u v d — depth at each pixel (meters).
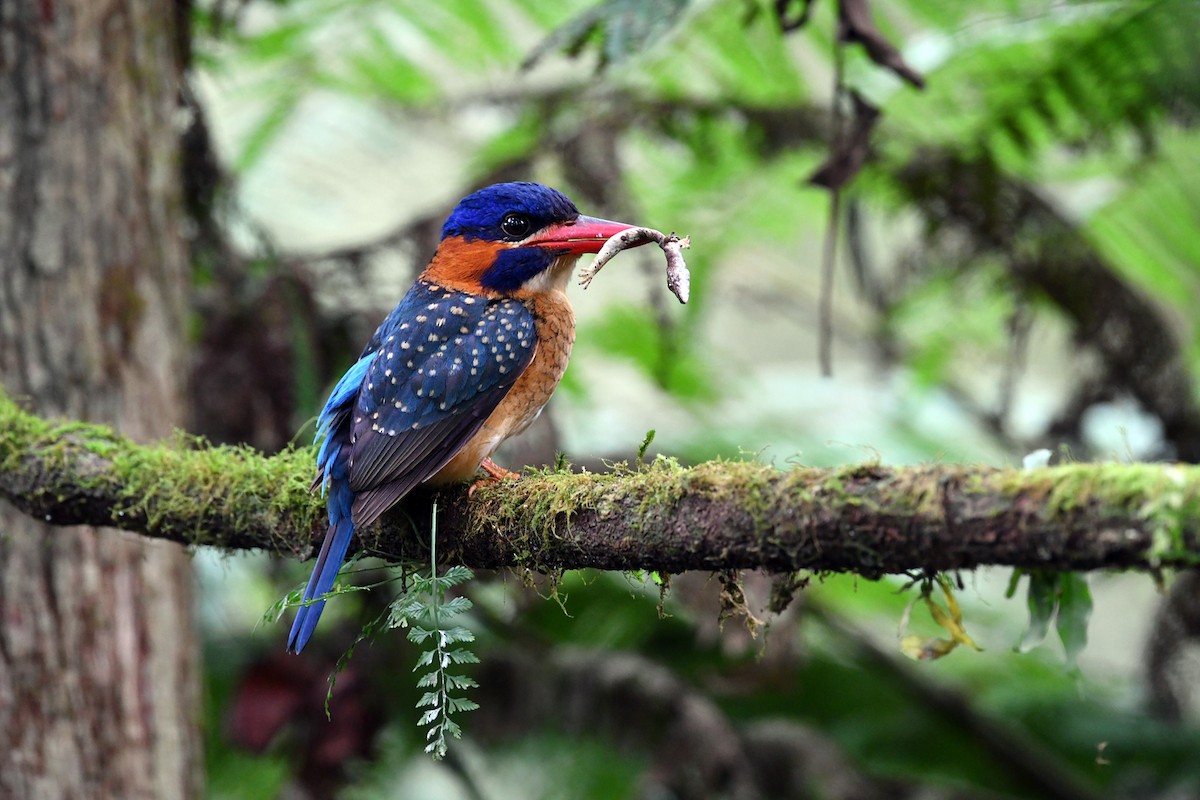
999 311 12.94
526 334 7.52
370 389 7.02
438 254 8.05
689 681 11.57
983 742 11.43
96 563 8.38
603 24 8.51
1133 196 11.66
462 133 14.21
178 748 8.69
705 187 12.22
